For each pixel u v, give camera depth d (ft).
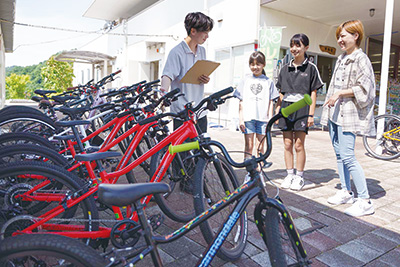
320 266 6.98
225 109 31.12
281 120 12.13
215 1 31.63
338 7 26.68
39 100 13.87
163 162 7.84
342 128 9.87
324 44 32.35
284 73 12.17
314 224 9.03
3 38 49.44
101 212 9.44
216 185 7.26
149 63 49.24
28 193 6.49
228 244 6.98
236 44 29.04
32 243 3.74
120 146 10.19
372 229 8.87
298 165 12.18
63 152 9.58
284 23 28.48
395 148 17.85
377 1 25.05
